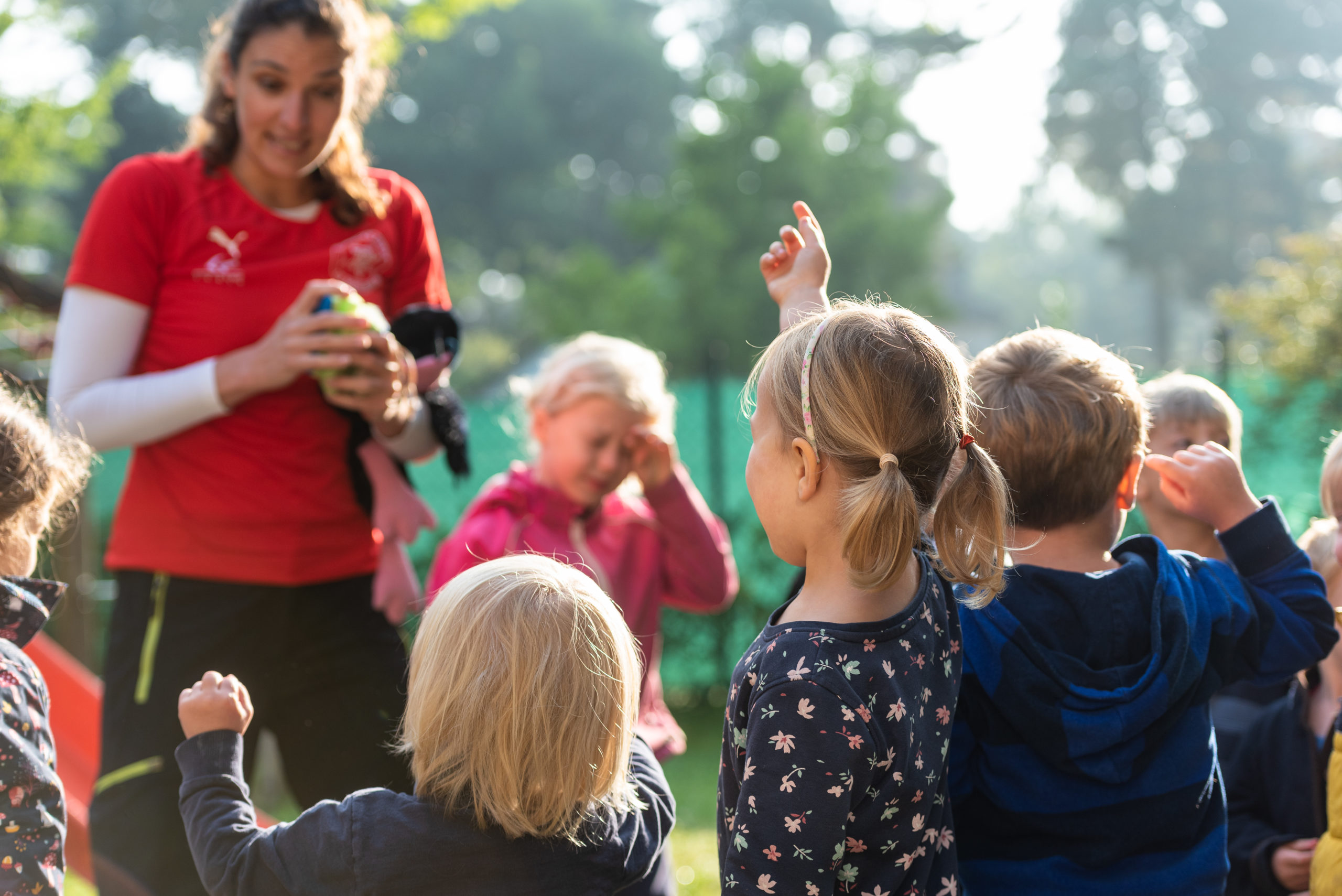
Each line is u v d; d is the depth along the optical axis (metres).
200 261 2.53
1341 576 2.31
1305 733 2.28
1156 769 1.83
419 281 2.85
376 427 2.58
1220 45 43.12
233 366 2.40
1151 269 44.75
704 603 3.10
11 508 1.87
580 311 32.66
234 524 2.49
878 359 1.62
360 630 2.64
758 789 1.52
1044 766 1.81
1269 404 8.95
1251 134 42.81
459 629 1.70
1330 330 8.98
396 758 2.59
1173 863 1.81
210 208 2.54
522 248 46.41
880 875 1.60
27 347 5.35
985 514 1.67
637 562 3.01
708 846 4.93
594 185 49.00
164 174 2.52
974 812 1.86
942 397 1.65
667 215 34.53
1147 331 59.78
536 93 46.84
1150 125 44.53
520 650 1.67
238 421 2.50
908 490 1.55
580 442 2.93
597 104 48.59
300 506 2.54
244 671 2.51
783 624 1.64
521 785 1.65
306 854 1.66
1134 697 1.79
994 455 1.95
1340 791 1.98
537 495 3.01
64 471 2.01
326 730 2.59
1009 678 1.81
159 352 2.55
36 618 1.83
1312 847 2.15
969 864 1.85
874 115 35.81
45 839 1.64
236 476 2.49
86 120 8.95
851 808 1.55
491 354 41.41
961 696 1.88
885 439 1.60
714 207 34.00
